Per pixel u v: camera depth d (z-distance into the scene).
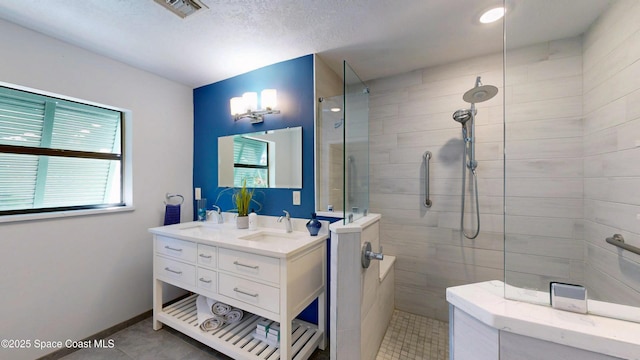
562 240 0.83
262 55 1.92
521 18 0.96
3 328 1.47
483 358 0.75
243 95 2.12
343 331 1.32
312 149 1.92
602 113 0.83
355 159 1.61
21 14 1.41
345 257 1.32
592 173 0.83
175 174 2.41
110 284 1.94
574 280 0.79
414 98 2.15
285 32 1.61
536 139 0.90
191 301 2.12
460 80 1.99
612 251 0.77
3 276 1.48
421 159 2.12
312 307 1.89
